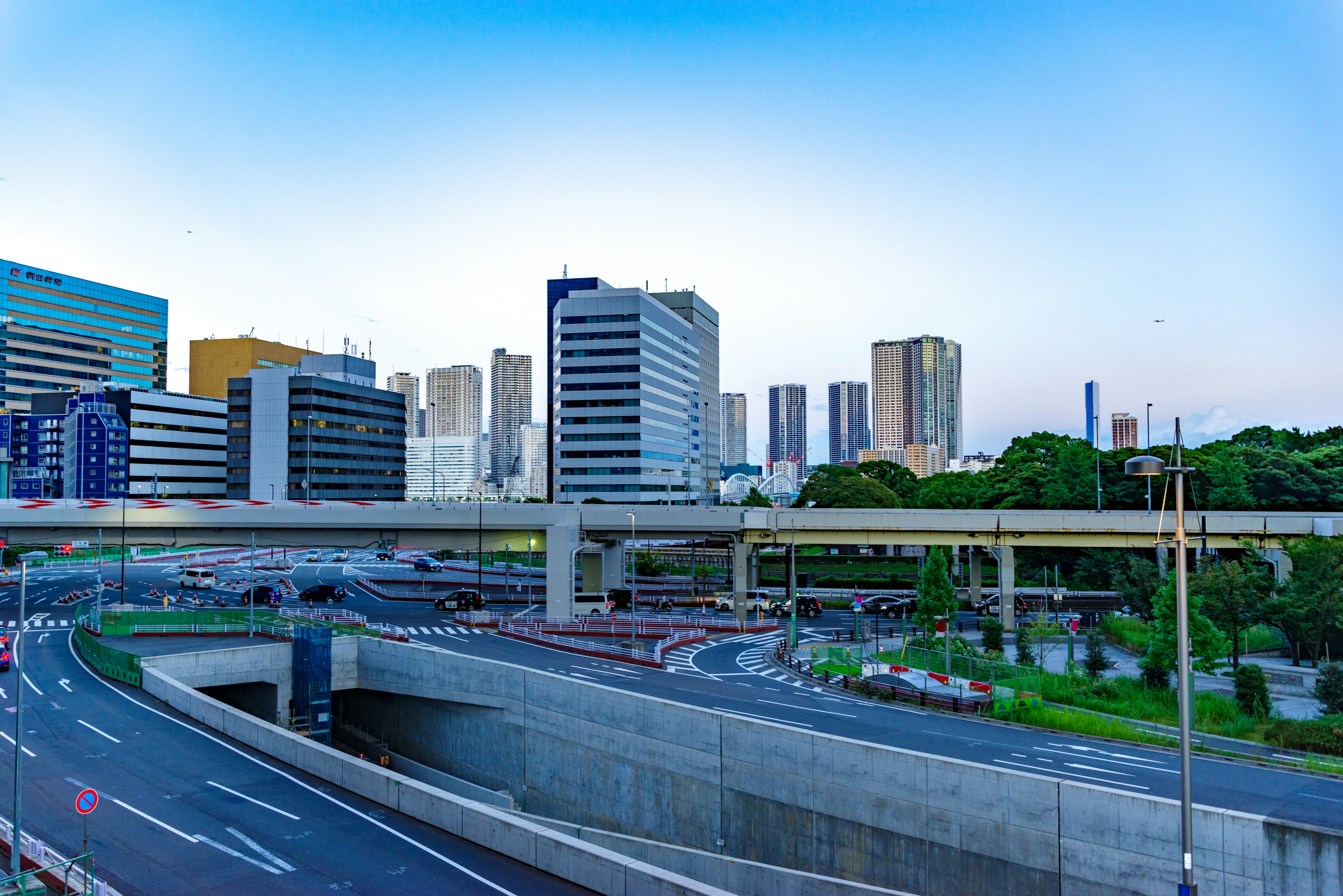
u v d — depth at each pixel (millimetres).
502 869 28078
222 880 27047
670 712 40969
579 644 66812
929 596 64562
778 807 36531
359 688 60781
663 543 173000
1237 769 35688
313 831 30953
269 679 58031
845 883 29281
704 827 39250
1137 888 27453
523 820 33656
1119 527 80750
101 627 64938
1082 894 28484
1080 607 97562
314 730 56156
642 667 59906
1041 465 136250
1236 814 26156
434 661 55656
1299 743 38875
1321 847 24703
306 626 59031
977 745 39594
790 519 84125
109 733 41844
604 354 163125
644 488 162500
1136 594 74500
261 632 65188
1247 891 25766
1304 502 115188
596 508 86375
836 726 43031
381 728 62281
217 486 195750
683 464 187000
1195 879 26594
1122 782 33906
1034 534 82250
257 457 189125
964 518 82938
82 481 176125
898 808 32781
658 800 41469
